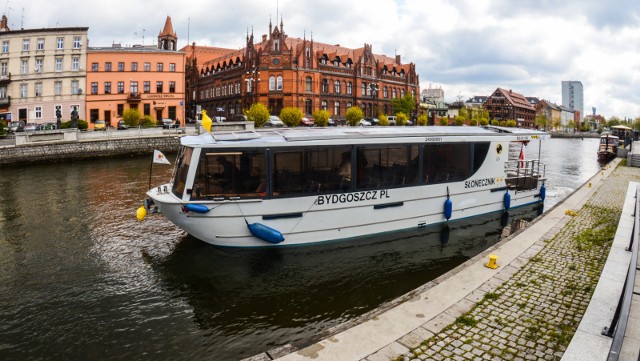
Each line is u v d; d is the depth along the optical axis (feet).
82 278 35.04
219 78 274.77
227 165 37.47
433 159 47.55
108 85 200.85
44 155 119.65
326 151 40.57
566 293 24.98
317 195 40.47
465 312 22.59
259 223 38.68
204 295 31.89
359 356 18.29
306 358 18.15
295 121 187.83
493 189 54.13
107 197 67.67
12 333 26.43
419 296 24.57
